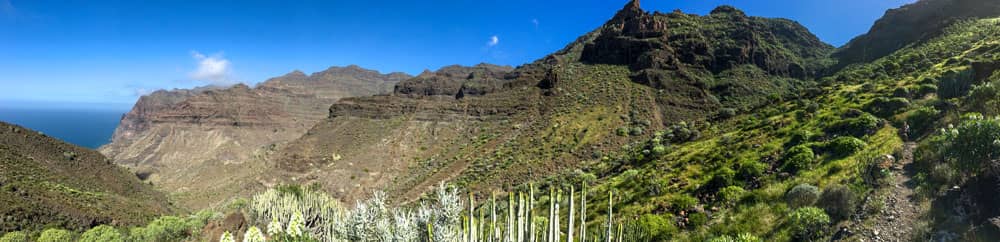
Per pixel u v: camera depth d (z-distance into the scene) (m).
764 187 26.67
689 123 80.88
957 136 19.50
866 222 18.14
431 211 13.88
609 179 46.31
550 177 61.00
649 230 24.64
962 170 18.08
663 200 29.86
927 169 20.19
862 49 123.50
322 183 102.31
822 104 45.91
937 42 75.25
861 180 21.97
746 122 51.53
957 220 15.36
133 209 80.25
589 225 29.14
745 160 33.12
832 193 20.34
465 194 67.00
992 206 14.42
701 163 37.25
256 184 116.56
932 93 36.88
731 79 119.12
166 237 50.12
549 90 114.69
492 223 11.88
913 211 17.47
